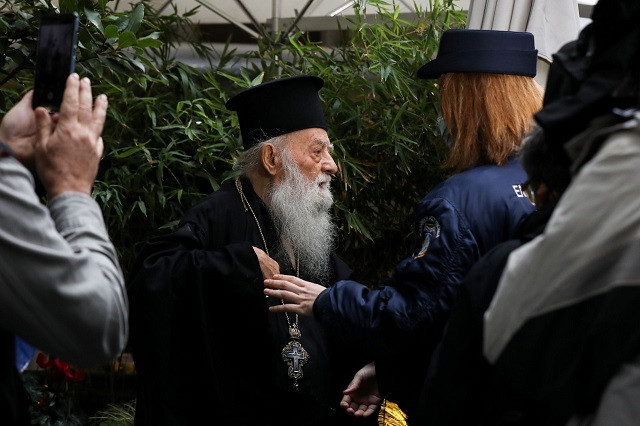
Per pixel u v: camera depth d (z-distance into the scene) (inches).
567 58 74.0
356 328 102.3
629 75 67.3
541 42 139.1
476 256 98.1
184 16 183.6
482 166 104.7
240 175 130.9
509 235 99.4
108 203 159.3
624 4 67.5
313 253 127.5
